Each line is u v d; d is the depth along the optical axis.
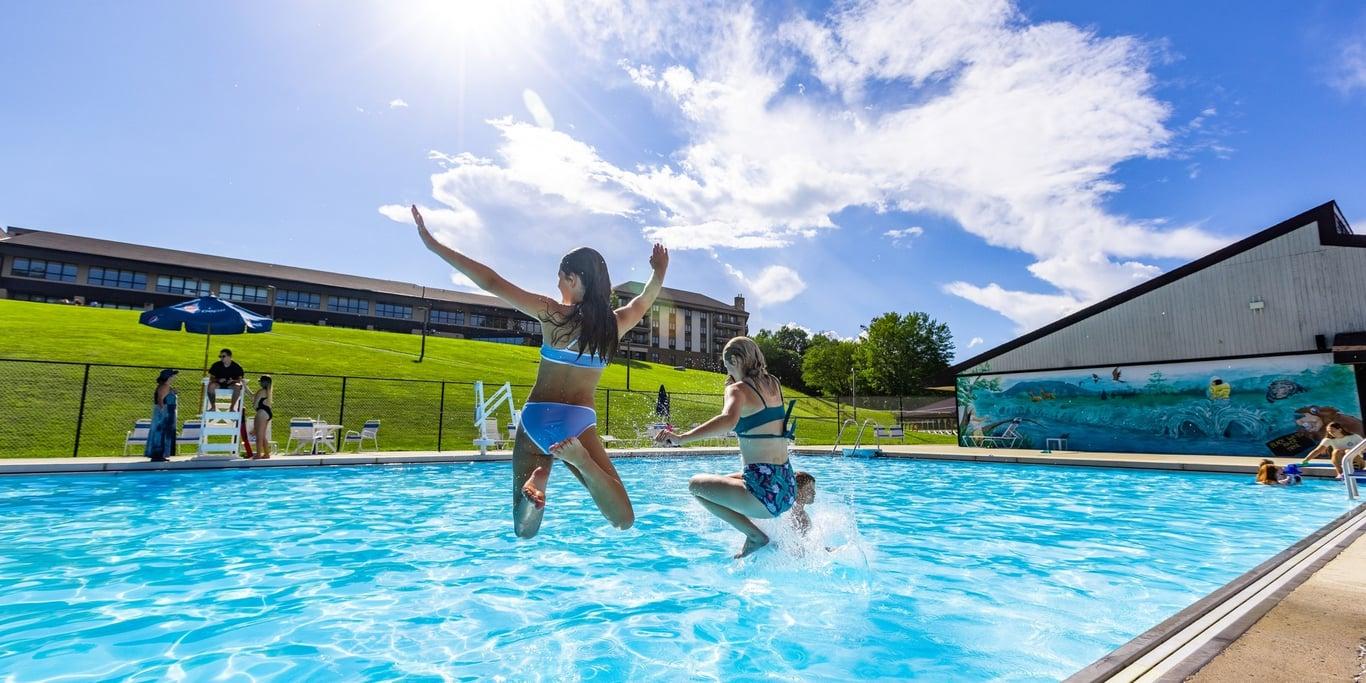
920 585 3.98
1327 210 15.69
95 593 3.71
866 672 2.59
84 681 2.46
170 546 5.02
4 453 11.94
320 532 5.68
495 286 2.28
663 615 3.35
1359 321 14.98
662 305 83.75
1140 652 2.10
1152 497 8.88
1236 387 16.33
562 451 2.21
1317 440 15.08
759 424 4.00
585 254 2.52
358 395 21.03
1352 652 2.06
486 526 6.04
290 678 2.51
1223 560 4.79
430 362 31.97
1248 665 1.94
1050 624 3.22
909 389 61.81
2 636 2.97
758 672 2.59
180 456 11.37
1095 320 18.84
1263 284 16.36
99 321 28.48
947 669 2.62
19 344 20.89
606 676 2.54
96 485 8.38
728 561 4.58
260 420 11.37
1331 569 3.36
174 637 2.98
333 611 3.41
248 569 4.32
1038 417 19.52
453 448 16.06
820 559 4.52
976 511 7.53
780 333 97.75
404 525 6.07
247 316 12.02
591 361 2.41
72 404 15.80
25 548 4.88
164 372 10.32
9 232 53.59
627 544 5.23
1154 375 17.62
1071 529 6.21
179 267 54.06
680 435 3.83
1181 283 17.56
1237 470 11.87
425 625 3.18
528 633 3.06
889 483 10.94
